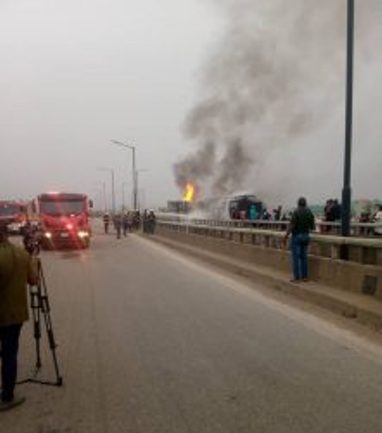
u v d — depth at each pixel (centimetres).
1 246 769
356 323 1268
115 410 744
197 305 1534
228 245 2817
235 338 1135
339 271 1592
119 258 3109
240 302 1576
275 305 1517
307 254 1797
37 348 927
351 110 1700
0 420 718
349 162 1708
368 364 941
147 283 2006
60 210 3888
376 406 746
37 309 956
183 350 1044
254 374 891
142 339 1134
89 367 938
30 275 796
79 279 2150
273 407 746
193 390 817
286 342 1098
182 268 2527
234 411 734
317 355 999
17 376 891
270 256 2189
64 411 743
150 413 731
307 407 744
